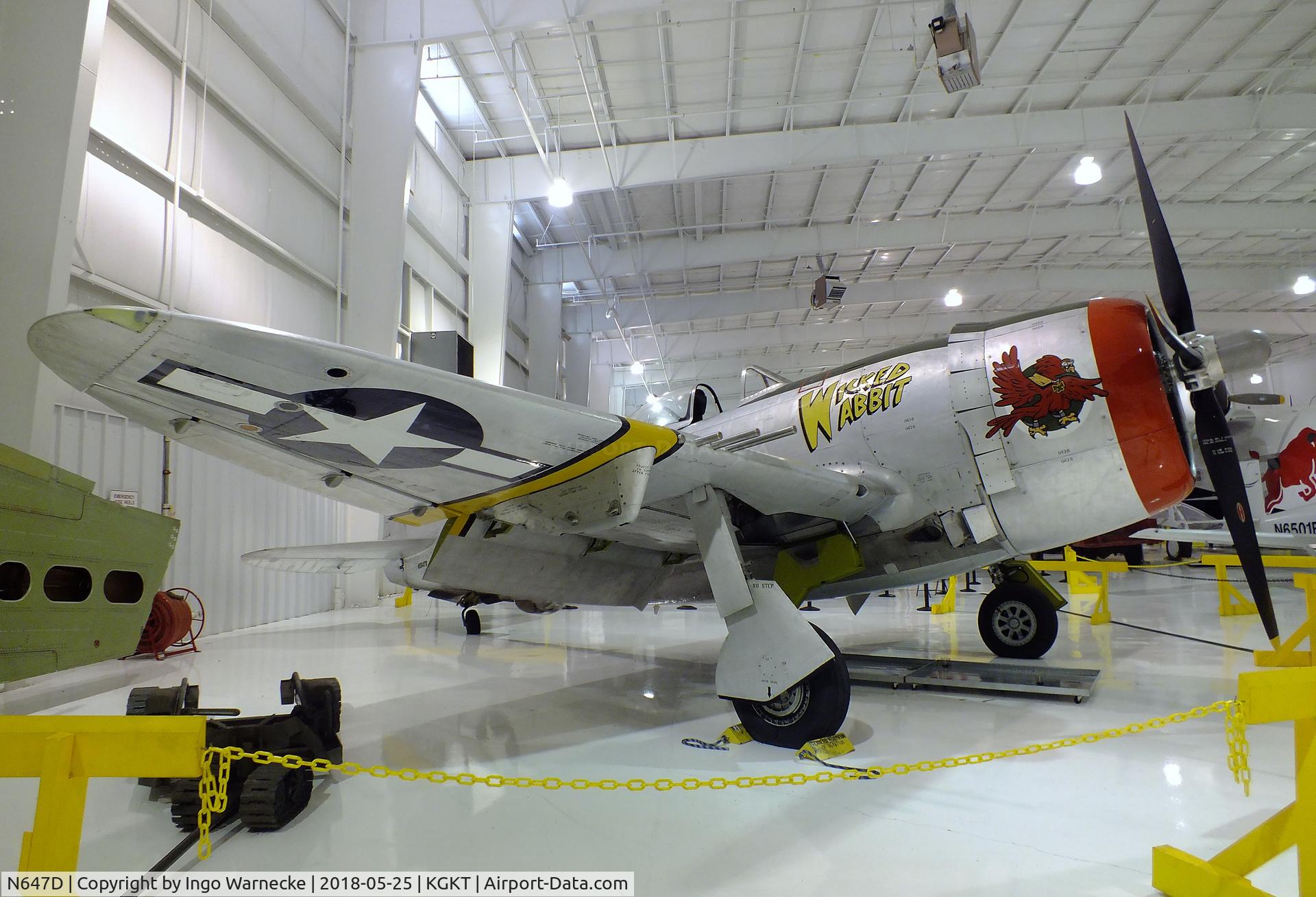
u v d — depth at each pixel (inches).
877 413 173.0
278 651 246.1
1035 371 153.5
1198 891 71.5
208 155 303.3
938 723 141.7
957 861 83.3
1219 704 81.7
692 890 78.1
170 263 276.7
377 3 386.6
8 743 60.7
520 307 786.8
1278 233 708.0
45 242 181.5
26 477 112.4
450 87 507.2
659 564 177.3
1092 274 832.3
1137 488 146.9
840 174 606.9
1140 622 278.8
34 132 183.9
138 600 134.1
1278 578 462.3
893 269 831.7
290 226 367.6
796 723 126.5
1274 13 424.5
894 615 334.3
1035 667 180.1
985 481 157.2
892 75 478.0
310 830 96.0
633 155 555.8
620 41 446.6
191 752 61.8
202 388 91.1
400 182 378.0
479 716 155.0
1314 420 395.9
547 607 301.6
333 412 97.7
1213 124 494.3
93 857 88.5
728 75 474.9
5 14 186.1
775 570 176.2
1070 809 97.6
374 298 373.7
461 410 98.3
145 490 257.8
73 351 82.6
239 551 310.3
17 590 112.2
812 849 87.5
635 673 203.5
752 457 134.0
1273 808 96.3
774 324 1061.1
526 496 127.5
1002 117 506.9
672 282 863.7
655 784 89.6
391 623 331.3
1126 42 447.2
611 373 1123.3
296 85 367.2
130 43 259.0
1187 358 137.8
